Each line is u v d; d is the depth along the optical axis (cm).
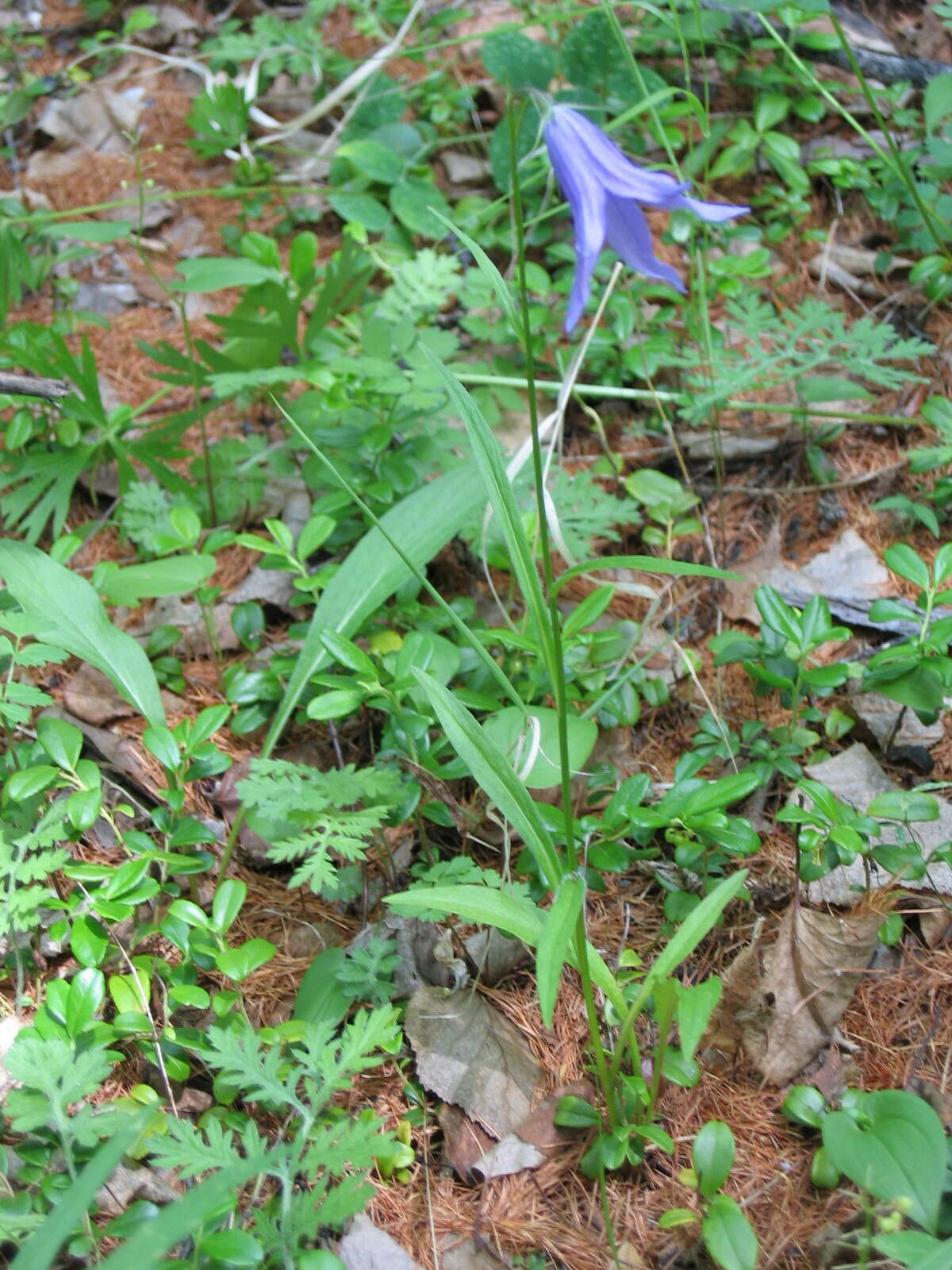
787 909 71
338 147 114
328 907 72
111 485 89
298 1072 63
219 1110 66
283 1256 61
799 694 74
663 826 70
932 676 73
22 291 105
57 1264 62
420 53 120
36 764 73
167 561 77
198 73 130
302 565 77
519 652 77
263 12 136
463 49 122
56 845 73
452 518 76
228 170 118
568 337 93
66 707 78
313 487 84
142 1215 62
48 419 88
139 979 68
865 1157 62
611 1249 63
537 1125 66
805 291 97
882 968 70
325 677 72
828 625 73
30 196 115
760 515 85
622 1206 65
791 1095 66
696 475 87
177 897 71
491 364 92
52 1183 63
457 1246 64
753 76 106
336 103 117
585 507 81
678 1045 67
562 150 60
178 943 68
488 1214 64
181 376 86
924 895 71
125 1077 67
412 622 79
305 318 99
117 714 78
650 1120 65
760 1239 64
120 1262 53
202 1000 66
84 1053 63
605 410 90
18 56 134
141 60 132
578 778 74
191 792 76
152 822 74
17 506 84
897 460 86
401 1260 63
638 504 86
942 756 76
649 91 99
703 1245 63
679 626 81
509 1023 68
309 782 69
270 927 72
